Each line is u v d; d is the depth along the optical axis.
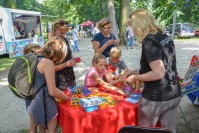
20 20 13.46
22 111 4.58
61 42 2.42
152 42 1.97
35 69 2.27
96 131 2.20
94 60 3.11
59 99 2.50
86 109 2.22
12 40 12.12
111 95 2.72
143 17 2.05
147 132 1.70
